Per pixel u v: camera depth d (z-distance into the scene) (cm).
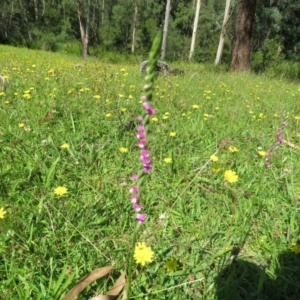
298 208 271
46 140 343
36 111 431
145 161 121
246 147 386
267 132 443
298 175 328
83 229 234
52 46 3356
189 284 202
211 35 4803
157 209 266
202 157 351
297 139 421
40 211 240
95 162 325
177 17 5212
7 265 201
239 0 1394
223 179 305
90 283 188
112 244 229
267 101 641
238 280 201
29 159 312
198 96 614
